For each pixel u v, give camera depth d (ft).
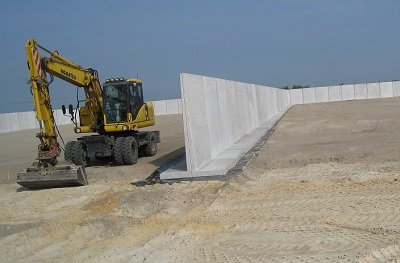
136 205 29.48
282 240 20.85
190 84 39.52
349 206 25.49
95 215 28.22
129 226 25.26
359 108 119.44
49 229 25.91
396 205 24.97
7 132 140.26
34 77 37.29
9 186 42.34
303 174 36.14
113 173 44.16
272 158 44.86
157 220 25.89
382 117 83.46
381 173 33.35
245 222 24.26
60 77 44.19
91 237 24.02
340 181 31.96
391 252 18.11
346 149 46.78
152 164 48.14
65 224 26.68
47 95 38.29
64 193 35.58
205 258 19.21
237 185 33.76
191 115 38.86
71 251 21.97
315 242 20.22
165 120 136.87
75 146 47.14
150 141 55.21
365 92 184.34
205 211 27.04
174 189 33.42
